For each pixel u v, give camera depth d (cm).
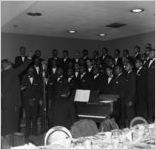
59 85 651
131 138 279
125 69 664
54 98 623
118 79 649
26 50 893
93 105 556
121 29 782
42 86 651
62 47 944
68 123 572
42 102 645
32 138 308
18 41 882
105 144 261
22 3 561
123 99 634
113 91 650
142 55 730
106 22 686
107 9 557
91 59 803
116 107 593
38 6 530
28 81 637
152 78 656
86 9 557
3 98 527
